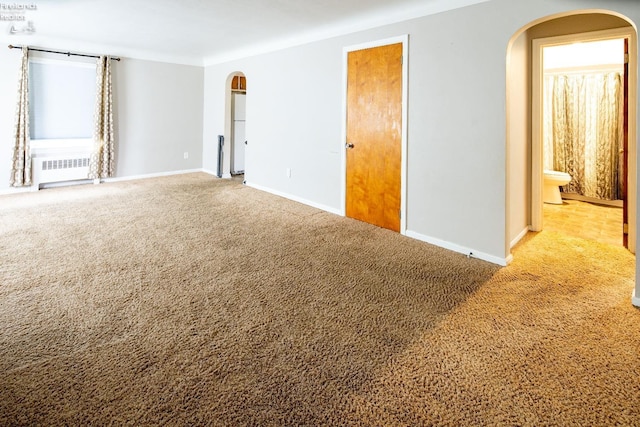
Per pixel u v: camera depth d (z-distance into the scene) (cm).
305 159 473
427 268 281
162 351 173
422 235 346
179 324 197
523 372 162
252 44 525
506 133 277
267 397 145
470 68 291
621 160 496
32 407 136
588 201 534
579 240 354
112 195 506
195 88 688
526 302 227
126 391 146
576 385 153
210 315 207
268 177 550
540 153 374
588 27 326
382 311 214
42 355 167
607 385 153
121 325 194
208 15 376
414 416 136
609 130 503
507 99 275
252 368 162
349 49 392
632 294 234
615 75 492
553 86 538
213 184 602
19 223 370
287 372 160
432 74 318
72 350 171
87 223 376
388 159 369
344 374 159
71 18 397
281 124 510
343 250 318
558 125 541
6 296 222
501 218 286
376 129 376
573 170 539
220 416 134
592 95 511
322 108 438
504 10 267
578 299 231
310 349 177
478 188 298
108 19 399
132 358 167
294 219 412
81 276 253
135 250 305
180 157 689
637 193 216
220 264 281
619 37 313
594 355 174
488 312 214
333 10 348
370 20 366
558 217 446
